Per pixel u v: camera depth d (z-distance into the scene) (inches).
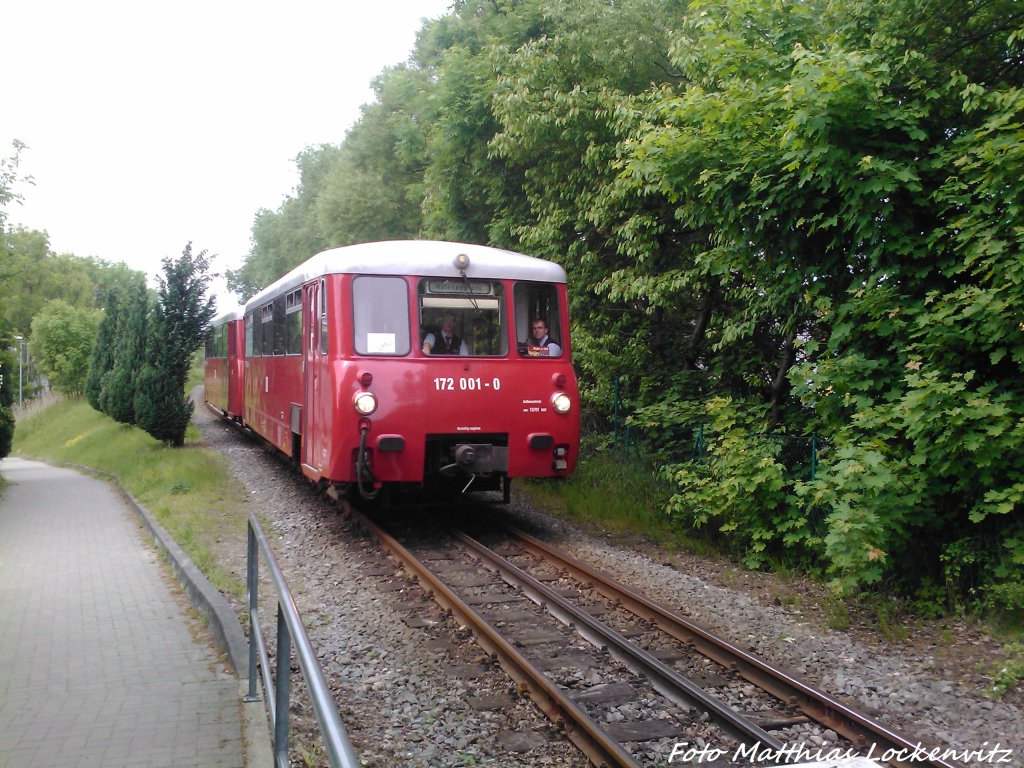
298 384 458.6
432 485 420.5
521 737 197.6
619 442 558.3
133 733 184.7
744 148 348.5
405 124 929.5
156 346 780.6
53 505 567.5
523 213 630.5
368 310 380.8
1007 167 267.7
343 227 1243.8
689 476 399.2
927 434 294.4
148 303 941.2
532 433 396.5
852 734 199.5
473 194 680.4
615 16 545.3
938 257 316.2
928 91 310.8
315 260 427.5
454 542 401.7
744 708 216.4
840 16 347.9
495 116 582.9
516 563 362.9
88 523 484.4
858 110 311.0
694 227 407.8
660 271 526.6
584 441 587.8
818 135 309.7
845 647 268.4
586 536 418.9
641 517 444.8
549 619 286.4
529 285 408.5
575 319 582.6
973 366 301.9
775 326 437.4
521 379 396.8
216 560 363.6
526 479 563.2
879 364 326.6
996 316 276.7
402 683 229.6
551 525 443.8
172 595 309.0
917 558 320.2
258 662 210.8
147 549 401.1
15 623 271.7
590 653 253.0
